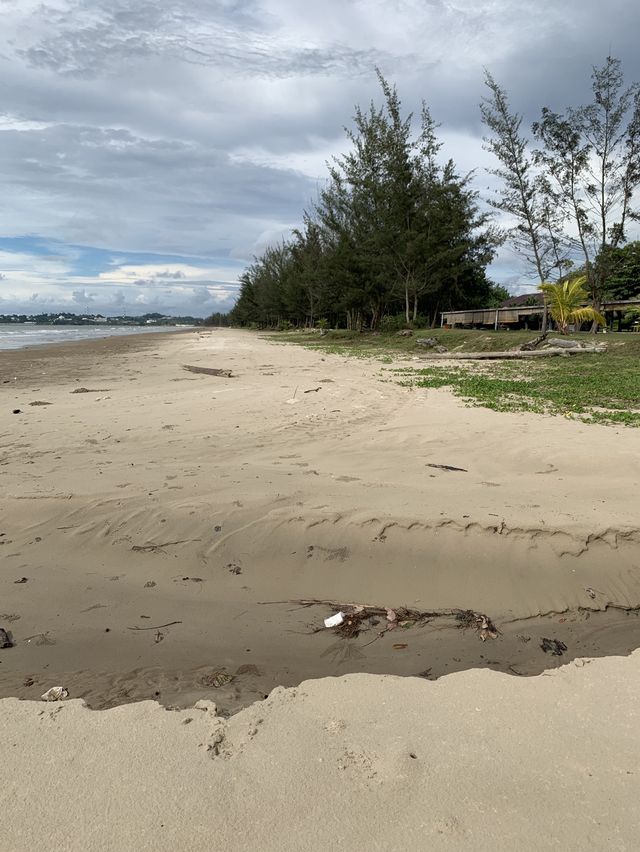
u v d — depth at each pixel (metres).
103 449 6.59
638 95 22.33
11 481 5.33
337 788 2.00
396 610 3.66
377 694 2.66
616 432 7.57
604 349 19.33
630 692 2.67
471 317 32.22
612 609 3.74
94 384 13.38
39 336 54.34
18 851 1.74
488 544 4.17
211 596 3.78
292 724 2.40
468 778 2.06
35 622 3.43
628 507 4.73
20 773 2.09
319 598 3.80
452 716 2.48
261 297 72.94
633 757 2.19
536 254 25.75
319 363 19.30
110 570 4.04
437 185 32.62
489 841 1.77
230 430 7.61
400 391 11.83
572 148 23.55
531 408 9.56
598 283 25.31
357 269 36.94
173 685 2.84
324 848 1.75
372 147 35.19
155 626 3.44
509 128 24.39
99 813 1.89
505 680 2.79
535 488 5.25
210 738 2.29
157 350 27.84
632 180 23.28
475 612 3.67
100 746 2.25
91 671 2.96
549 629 3.53
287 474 5.56
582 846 1.76
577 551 4.14
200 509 4.59
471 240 36.59
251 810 1.90
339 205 38.94
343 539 4.25
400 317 38.94
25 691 2.75
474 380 13.79
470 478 5.57
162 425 7.90
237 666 3.05
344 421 8.33
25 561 4.11
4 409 9.39
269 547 4.22
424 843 1.77
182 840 1.78
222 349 27.27
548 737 2.32
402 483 5.33
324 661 3.13
